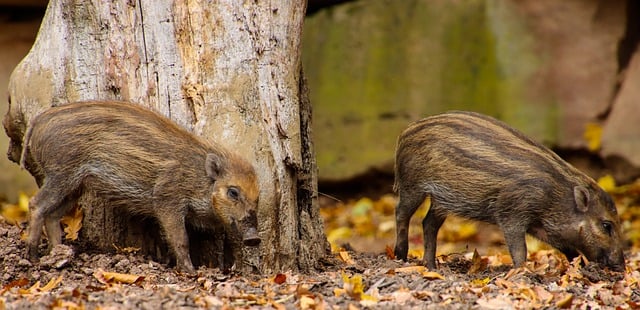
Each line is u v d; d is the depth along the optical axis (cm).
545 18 2130
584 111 2117
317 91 2264
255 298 965
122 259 1084
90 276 1056
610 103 2116
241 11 1145
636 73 2117
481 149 1202
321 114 2259
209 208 1087
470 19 2161
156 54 1136
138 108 1094
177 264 1085
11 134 1204
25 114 1160
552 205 1216
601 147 2112
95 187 1088
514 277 1126
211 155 1080
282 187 1123
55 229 1099
